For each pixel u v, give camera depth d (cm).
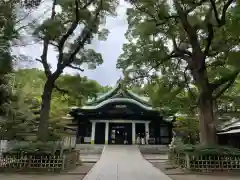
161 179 840
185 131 2330
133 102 2831
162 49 1477
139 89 1736
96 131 3034
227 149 1141
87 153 2294
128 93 2973
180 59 1678
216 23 1202
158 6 1309
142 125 3111
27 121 1639
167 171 1091
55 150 1105
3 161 1079
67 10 1321
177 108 1770
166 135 2966
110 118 2934
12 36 653
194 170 1079
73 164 1282
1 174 965
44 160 1086
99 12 1429
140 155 1848
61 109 1983
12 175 944
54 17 1283
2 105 1246
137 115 2914
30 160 1077
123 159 1589
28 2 721
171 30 1447
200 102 1317
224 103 1742
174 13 1352
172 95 1533
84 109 2845
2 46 623
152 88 1655
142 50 1502
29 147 1100
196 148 1147
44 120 1248
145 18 1452
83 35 1352
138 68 1566
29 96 1761
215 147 1153
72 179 862
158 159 1719
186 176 948
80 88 1391
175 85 1619
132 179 839
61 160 1087
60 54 1331
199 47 1364
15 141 1293
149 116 2914
